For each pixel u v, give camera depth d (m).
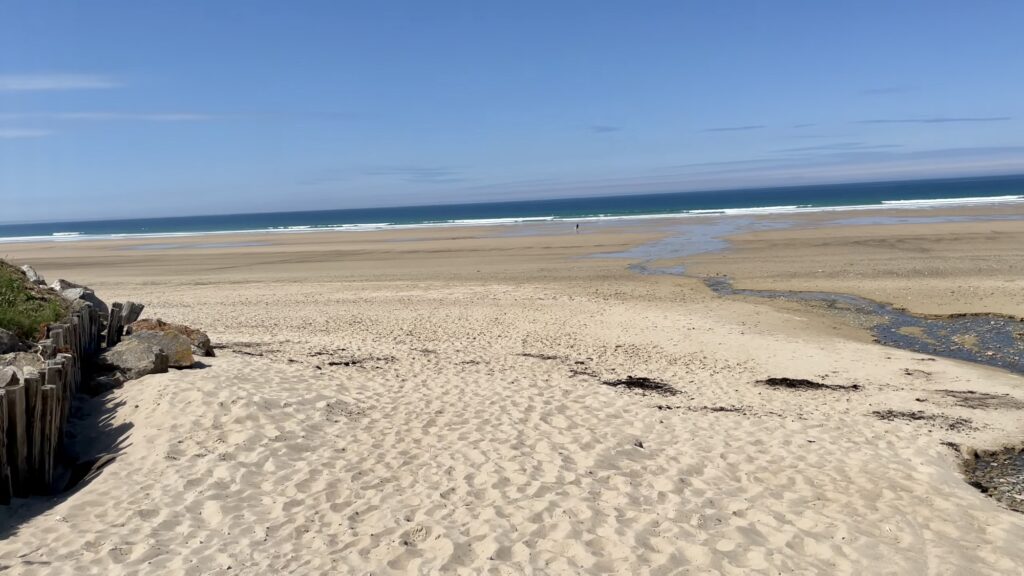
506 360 11.98
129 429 7.10
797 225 45.81
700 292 21.77
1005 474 7.44
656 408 9.02
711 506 5.96
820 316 17.61
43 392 6.04
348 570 4.71
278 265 33.78
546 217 78.19
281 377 9.13
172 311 18.47
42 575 4.53
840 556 5.18
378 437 7.39
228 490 5.91
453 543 5.07
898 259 26.69
